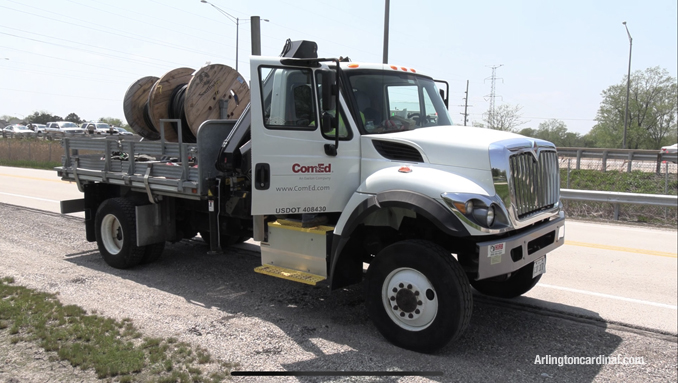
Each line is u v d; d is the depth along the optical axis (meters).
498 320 5.14
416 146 4.71
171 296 5.71
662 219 11.84
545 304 5.62
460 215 4.06
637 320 5.15
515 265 4.43
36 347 4.14
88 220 7.51
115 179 6.90
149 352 4.11
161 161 6.80
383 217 4.82
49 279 6.21
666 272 6.98
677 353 4.38
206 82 7.22
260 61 4.75
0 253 7.46
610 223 11.56
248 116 5.61
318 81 4.98
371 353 4.26
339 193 5.03
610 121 52.97
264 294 5.87
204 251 7.98
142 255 6.79
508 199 4.32
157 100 7.45
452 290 4.06
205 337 4.50
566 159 20.98
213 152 5.85
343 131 5.04
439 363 4.09
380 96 5.29
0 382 3.56
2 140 32.09
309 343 4.45
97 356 3.96
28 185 16.77
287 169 4.83
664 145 51.16
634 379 3.89
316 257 5.01
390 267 4.41
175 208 7.12
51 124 54.84
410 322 4.34
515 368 4.04
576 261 7.59
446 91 6.46
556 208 5.20
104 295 5.65
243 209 5.75
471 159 4.39
